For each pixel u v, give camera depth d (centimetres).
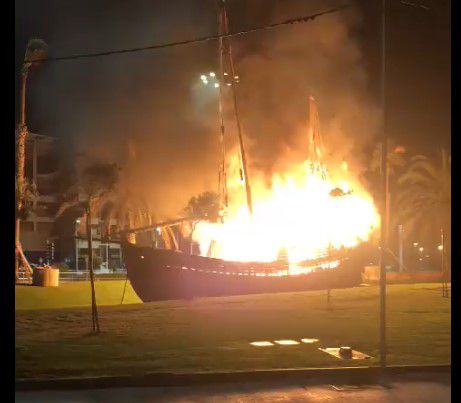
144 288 3266
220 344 1423
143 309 2273
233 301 2625
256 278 3428
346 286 3712
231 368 1129
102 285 3784
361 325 1764
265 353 1294
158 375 1044
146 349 1352
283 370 1089
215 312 2141
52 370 1109
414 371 1132
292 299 2688
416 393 989
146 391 998
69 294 3309
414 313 2077
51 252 7181
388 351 1323
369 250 3838
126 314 2088
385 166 1186
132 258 3281
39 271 3456
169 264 3275
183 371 1097
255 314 2075
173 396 966
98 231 5753
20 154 4041
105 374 1076
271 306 2359
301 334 1585
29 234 7769
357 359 1219
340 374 1103
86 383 1017
